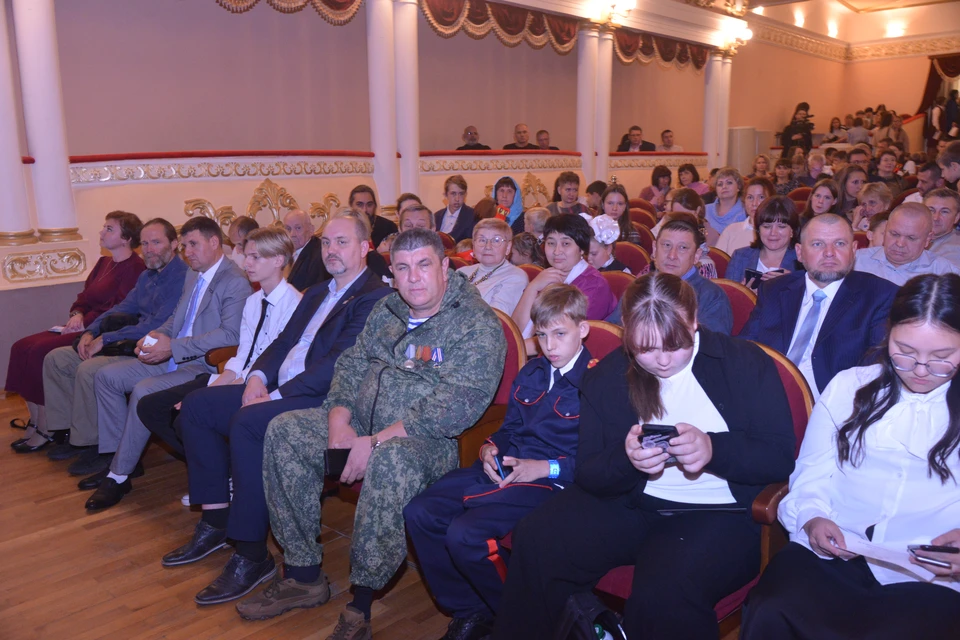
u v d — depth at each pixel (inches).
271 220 253.6
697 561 67.7
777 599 62.4
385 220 231.3
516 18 326.3
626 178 416.8
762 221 132.4
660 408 72.5
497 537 80.8
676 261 106.5
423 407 93.0
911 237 117.6
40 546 115.3
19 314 202.5
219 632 93.1
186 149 307.4
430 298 96.2
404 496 88.4
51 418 149.6
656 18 401.4
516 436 89.2
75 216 212.8
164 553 113.1
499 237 133.5
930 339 59.9
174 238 156.0
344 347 110.2
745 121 582.2
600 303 118.6
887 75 662.5
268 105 334.6
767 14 578.9
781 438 69.7
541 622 74.1
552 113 478.6
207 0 308.3
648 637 65.9
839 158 421.1
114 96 283.6
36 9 199.6
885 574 63.4
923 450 63.7
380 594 101.7
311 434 98.2
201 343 134.8
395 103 292.4
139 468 143.5
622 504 76.4
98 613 97.5
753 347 73.1
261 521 102.1
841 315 91.5
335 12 264.5
